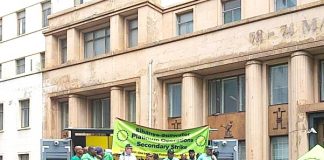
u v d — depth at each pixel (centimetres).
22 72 4244
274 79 2608
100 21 3406
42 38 4069
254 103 2562
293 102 2414
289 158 2434
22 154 3903
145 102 2989
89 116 3519
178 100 2970
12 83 4041
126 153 1978
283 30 2464
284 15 2470
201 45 2777
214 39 2725
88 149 1802
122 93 3216
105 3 3378
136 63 3077
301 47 2391
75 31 3559
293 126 2403
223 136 2798
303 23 2398
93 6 3459
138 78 3055
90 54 3541
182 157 1986
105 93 3419
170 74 2894
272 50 2489
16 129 3962
